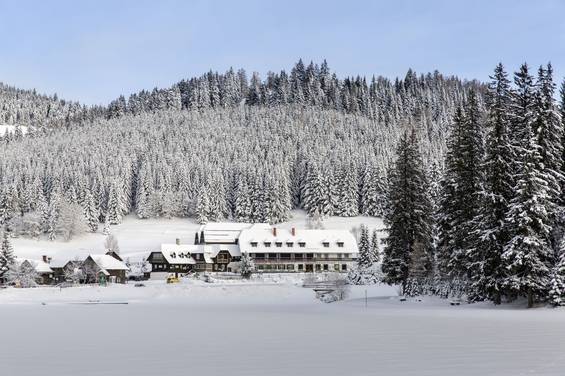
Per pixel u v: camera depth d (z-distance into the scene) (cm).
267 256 13062
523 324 3152
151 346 2402
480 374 1484
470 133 5350
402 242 5959
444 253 5456
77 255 11675
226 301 7600
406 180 5978
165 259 12775
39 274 10856
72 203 17362
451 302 5147
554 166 4856
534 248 4372
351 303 6078
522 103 5309
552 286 4253
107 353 2180
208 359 1939
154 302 7488
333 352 2053
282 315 4594
